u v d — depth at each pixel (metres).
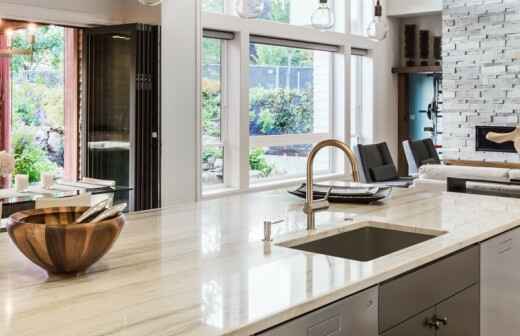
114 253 2.11
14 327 1.39
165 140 6.32
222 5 7.46
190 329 1.38
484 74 9.55
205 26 7.01
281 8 8.26
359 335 1.81
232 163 7.57
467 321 2.50
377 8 4.40
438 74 10.35
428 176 5.98
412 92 10.60
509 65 9.30
